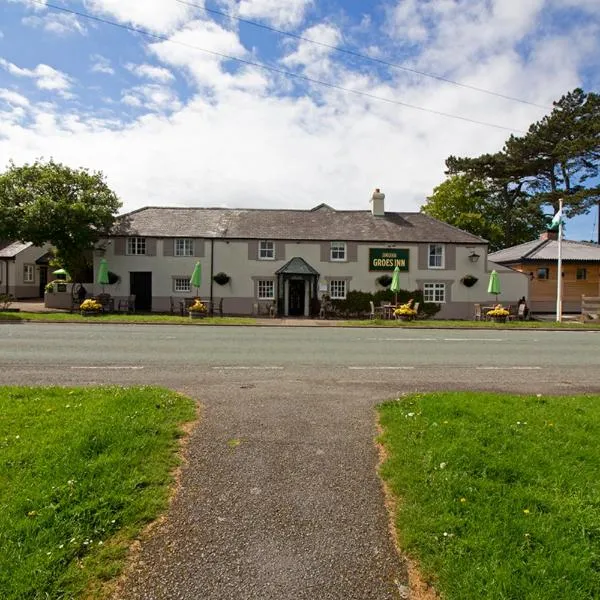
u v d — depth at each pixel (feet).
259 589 8.52
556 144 133.18
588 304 75.15
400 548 9.73
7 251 117.39
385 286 89.25
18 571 8.35
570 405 19.33
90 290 86.79
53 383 23.66
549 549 9.23
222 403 19.74
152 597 8.24
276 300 85.10
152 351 35.88
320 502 11.50
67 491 10.91
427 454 13.55
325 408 19.25
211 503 11.28
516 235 156.46
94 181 84.69
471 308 90.17
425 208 150.20
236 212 98.02
